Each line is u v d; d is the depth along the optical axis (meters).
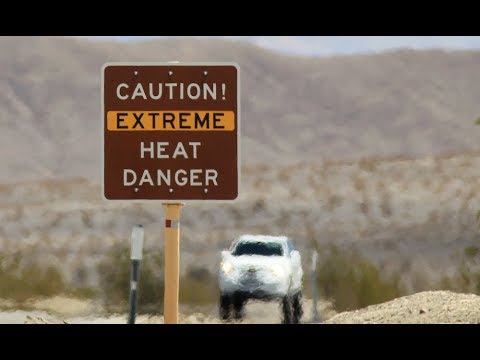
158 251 62.66
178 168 36.47
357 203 175.00
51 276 68.38
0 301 60.22
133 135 36.53
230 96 36.56
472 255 61.94
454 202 170.88
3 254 74.50
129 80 36.50
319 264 65.94
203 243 142.88
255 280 57.03
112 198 36.41
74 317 53.94
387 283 65.81
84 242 146.62
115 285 62.53
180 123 36.47
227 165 36.47
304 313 59.97
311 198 181.38
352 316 42.81
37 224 173.38
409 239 142.62
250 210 169.62
